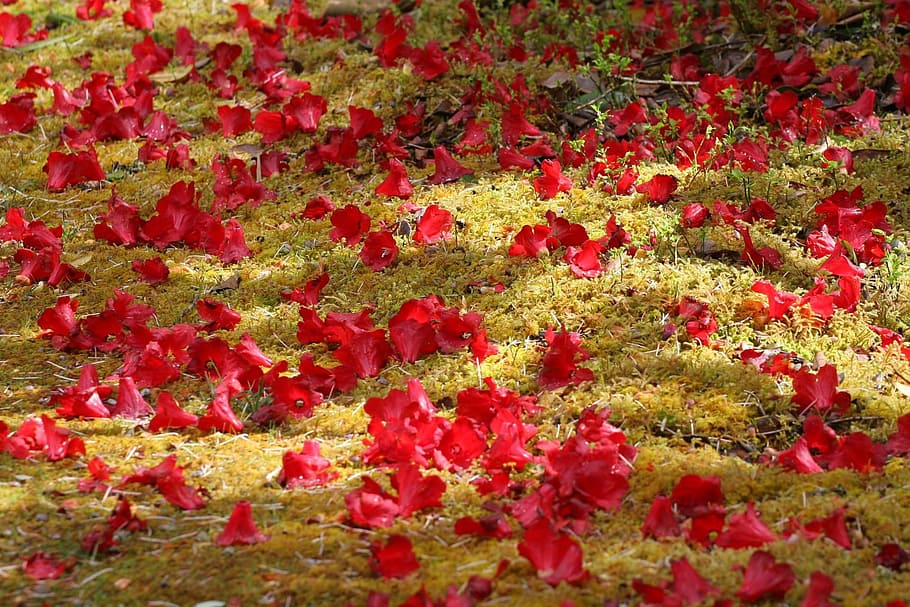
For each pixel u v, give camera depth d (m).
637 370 4.05
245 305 4.74
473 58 6.41
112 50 7.35
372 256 4.91
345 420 3.86
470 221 5.16
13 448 3.59
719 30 6.66
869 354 4.13
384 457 3.55
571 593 2.84
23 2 8.14
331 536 3.17
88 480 3.46
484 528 3.11
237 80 6.76
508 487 3.39
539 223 5.09
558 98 6.12
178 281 4.96
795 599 2.79
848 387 3.90
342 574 2.99
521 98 6.00
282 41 7.11
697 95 5.78
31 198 5.74
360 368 4.11
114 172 5.95
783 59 6.19
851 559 2.95
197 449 3.70
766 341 4.20
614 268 4.63
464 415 3.73
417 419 3.56
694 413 3.81
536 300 4.53
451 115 6.12
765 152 5.36
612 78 6.15
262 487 3.46
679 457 3.56
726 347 4.16
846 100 5.80
